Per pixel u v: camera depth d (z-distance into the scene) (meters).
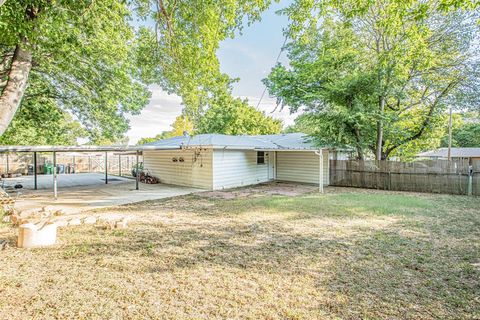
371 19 11.55
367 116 11.35
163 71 7.74
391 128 12.60
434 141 16.03
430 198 9.61
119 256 4.20
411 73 12.27
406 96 12.59
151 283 3.32
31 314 2.65
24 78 6.68
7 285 3.22
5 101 6.34
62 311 2.71
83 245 4.67
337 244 4.77
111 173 22.27
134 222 6.31
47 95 10.80
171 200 9.46
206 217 6.83
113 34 7.04
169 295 3.04
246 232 5.51
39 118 12.26
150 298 2.97
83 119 11.82
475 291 3.12
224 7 5.77
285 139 16.23
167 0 6.05
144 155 16.66
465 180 10.46
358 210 7.55
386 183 12.09
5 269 3.68
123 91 9.99
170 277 3.49
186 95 7.45
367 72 11.64
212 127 26.88
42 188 12.66
